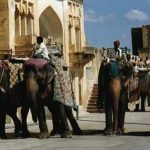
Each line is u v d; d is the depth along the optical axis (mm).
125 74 14773
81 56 32469
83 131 16188
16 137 14977
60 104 14250
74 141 12945
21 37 26406
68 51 32719
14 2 26594
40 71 13891
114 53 14773
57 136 14508
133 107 28484
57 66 14492
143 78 27703
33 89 13555
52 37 31969
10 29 25969
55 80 14352
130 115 24469
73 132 15070
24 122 15070
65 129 14078
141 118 22328
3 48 25906
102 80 14383
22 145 12492
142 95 27938
